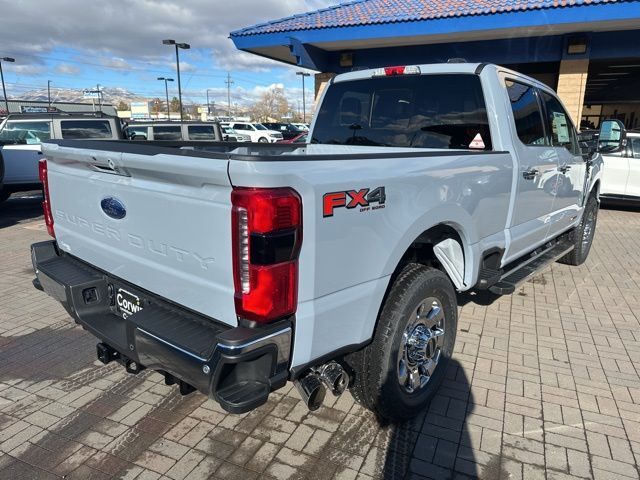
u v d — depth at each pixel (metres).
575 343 4.11
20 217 10.06
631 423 3.01
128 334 2.35
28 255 6.97
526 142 4.05
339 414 3.10
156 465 2.64
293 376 2.14
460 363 3.74
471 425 2.98
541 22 10.85
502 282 3.83
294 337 2.08
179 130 13.25
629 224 9.50
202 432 2.92
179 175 2.10
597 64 16.02
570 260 6.34
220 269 2.07
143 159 2.22
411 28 12.04
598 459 2.69
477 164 3.15
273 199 1.87
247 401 1.92
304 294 2.08
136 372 2.67
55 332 4.32
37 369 3.68
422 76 3.98
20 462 2.66
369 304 2.42
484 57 13.14
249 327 2.01
